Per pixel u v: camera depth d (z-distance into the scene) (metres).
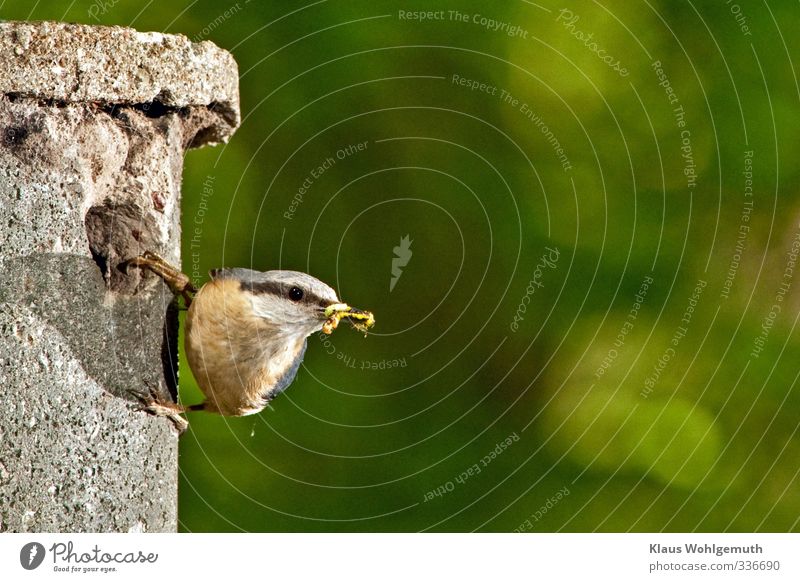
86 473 4.93
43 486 4.79
